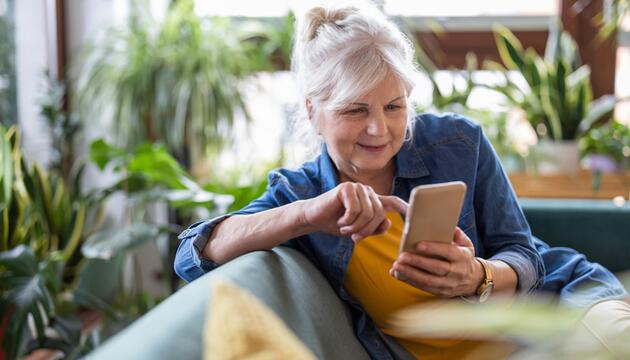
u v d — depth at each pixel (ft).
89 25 10.51
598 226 6.91
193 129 9.53
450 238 3.74
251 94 10.03
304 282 4.06
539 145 9.21
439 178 4.73
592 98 10.66
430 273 3.76
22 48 9.82
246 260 3.74
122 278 9.08
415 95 4.72
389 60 4.21
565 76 9.30
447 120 4.95
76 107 10.08
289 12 9.63
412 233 3.58
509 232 4.84
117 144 9.74
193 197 7.64
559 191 8.98
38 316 6.82
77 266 9.12
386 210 3.90
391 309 4.56
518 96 9.58
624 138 9.10
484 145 4.93
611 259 6.89
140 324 2.56
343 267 4.56
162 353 2.34
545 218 6.98
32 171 8.74
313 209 3.85
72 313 8.10
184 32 9.87
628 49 10.49
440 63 10.68
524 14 10.61
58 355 8.76
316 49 4.39
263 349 2.04
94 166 10.56
